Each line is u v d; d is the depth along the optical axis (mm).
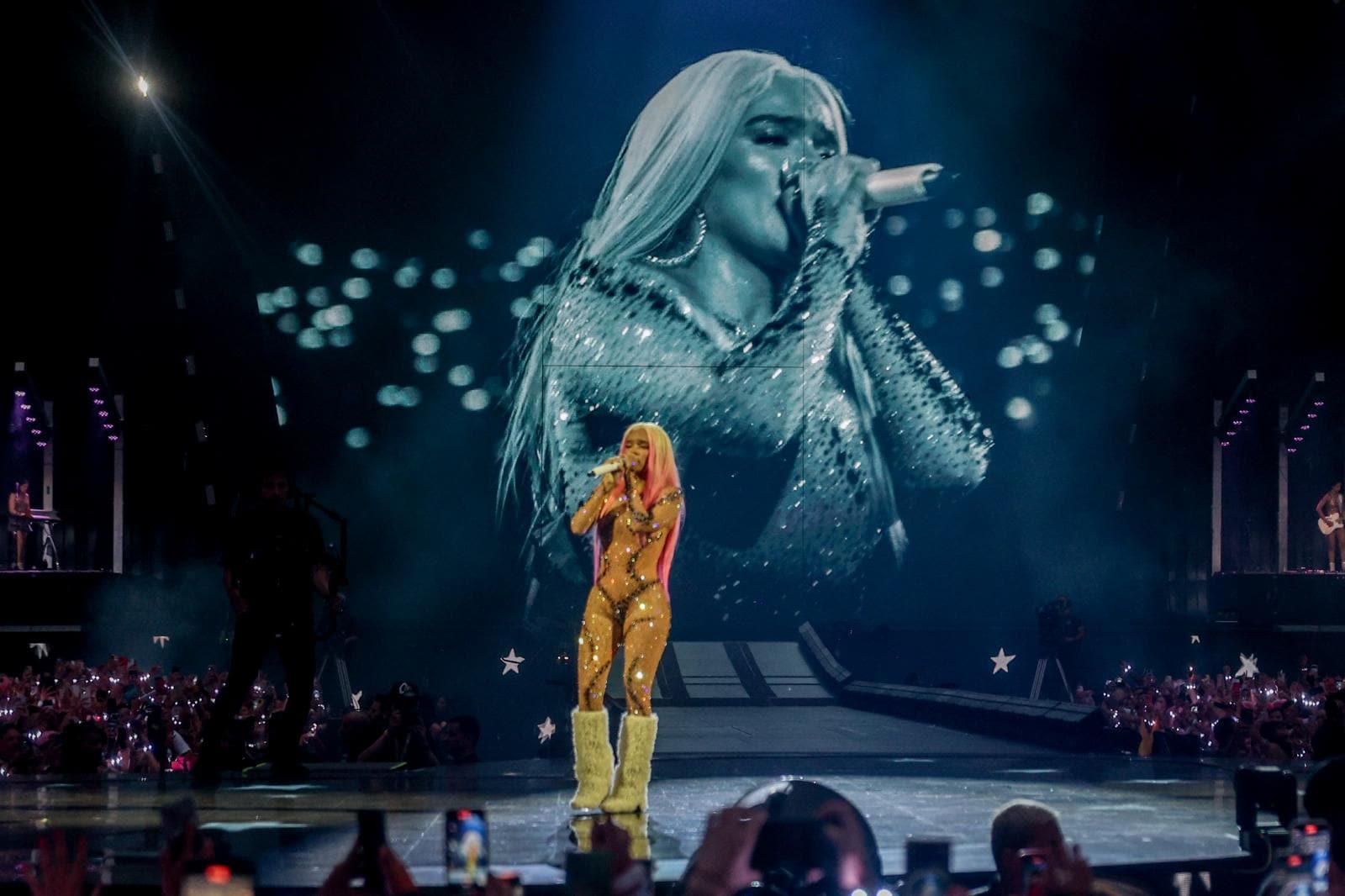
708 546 32719
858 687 27172
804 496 32938
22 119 30844
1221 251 33125
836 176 32844
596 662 8297
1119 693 19547
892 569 33312
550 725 19312
